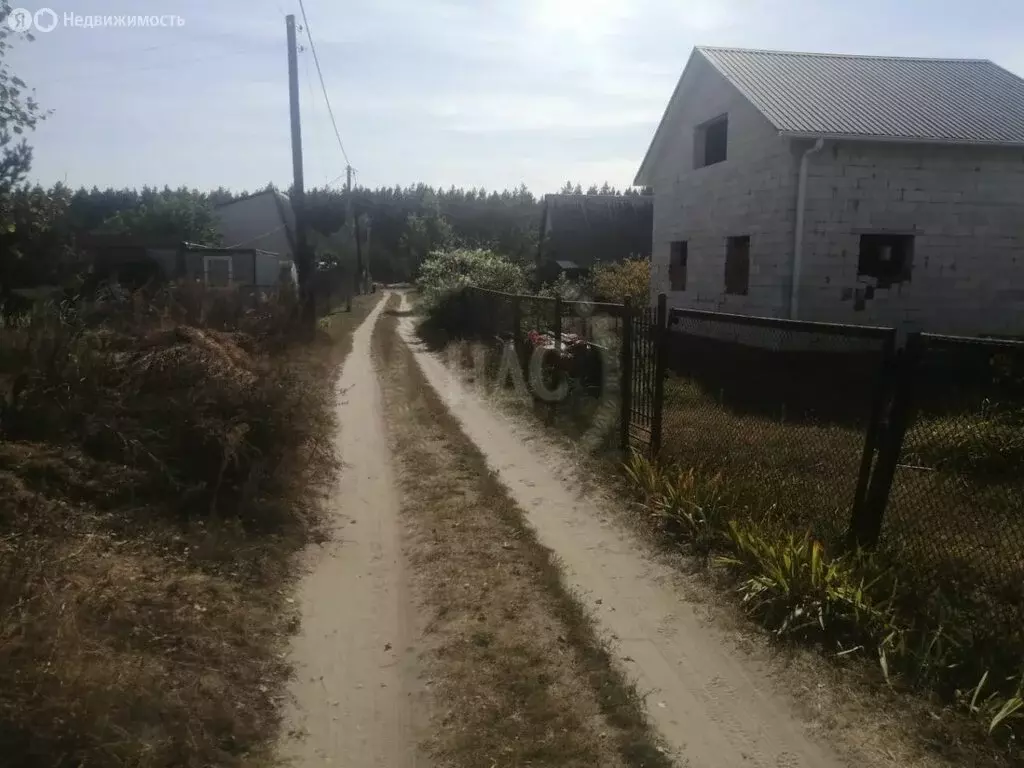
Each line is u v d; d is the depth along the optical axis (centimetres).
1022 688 343
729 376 926
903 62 1773
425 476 730
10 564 372
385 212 7819
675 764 315
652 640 420
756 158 1470
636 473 676
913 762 313
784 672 385
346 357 1631
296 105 1908
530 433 912
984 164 1388
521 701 359
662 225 1952
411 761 317
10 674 295
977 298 1422
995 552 467
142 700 313
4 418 561
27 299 1492
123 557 450
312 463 732
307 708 354
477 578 496
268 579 481
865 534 475
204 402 643
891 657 385
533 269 3175
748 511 559
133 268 2620
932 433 686
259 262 2911
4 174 1233
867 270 1448
